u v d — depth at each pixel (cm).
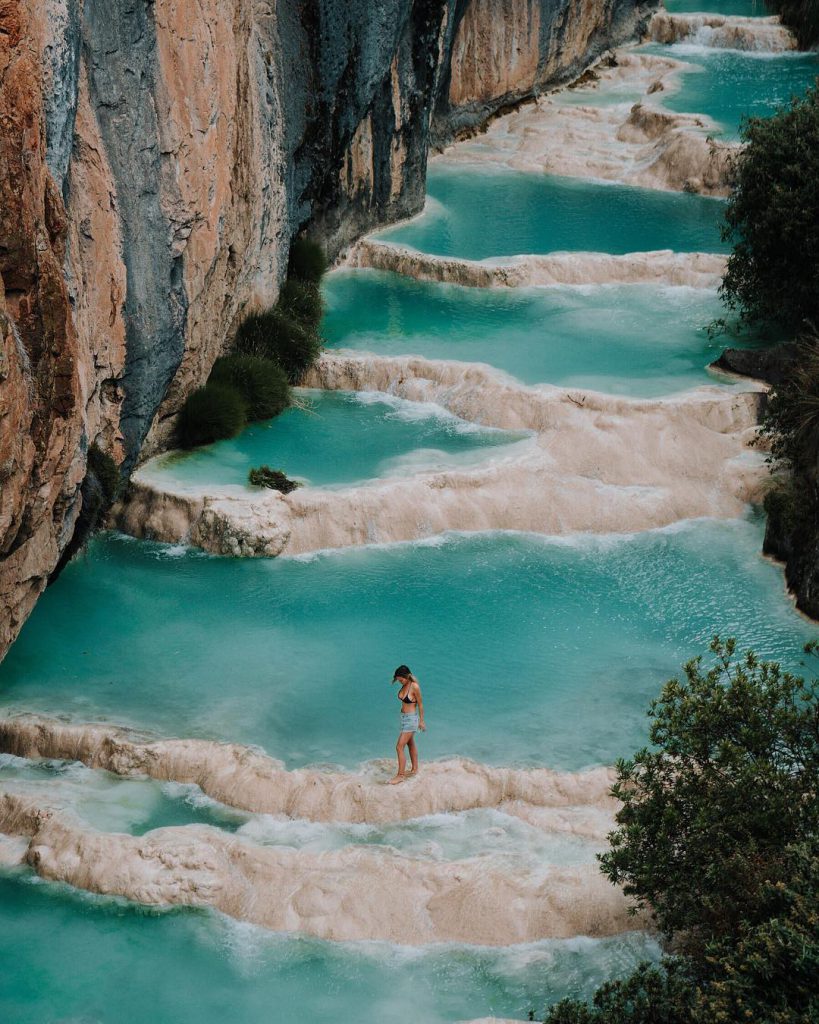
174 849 1427
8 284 1309
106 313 1772
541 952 1348
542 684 1766
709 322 2781
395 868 1414
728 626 1906
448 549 2102
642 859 1277
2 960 1338
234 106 2116
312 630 1884
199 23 1919
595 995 1219
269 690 1747
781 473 2234
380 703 1725
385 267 3072
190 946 1361
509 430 2366
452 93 3872
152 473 2184
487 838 1492
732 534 2164
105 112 1705
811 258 2486
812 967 1056
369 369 2536
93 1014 1280
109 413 1888
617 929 1362
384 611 1933
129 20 1716
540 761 1606
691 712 1320
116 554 2072
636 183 3638
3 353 1231
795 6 4666
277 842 1492
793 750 1303
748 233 2614
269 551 2059
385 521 2111
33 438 1352
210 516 2072
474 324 2794
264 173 2389
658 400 2338
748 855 1209
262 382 2400
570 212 3422
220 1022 1273
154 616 1914
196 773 1588
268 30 2397
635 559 2088
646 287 2984
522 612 1936
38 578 1544
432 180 3681
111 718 1678
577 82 4381
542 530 2155
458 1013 1284
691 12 5000
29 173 1311
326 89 2650
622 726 1673
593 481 2230
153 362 1947
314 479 2206
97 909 1402
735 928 1206
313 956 1352
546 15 4044
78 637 1861
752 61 4547
